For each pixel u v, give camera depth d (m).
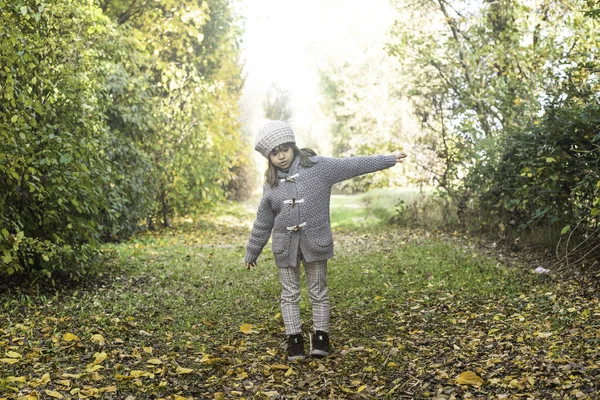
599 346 4.18
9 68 6.14
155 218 14.27
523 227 8.64
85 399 3.65
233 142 17.67
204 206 15.91
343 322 5.50
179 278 7.60
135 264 8.45
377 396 3.74
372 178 26.00
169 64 14.30
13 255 6.10
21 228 6.70
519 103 9.77
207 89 14.73
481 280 6.94
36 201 6.79
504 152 9.49
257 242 4.70
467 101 11.50
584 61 8.14
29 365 4.23
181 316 5.77
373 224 14.48
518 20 10.12
